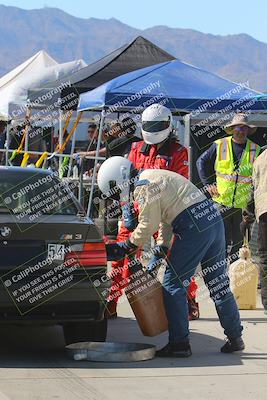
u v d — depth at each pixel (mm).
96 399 7070
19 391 7230
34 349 8961
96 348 8734
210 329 10086
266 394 7309
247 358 8633
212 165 12555
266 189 10430
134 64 17859
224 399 7141
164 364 8312
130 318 10805
